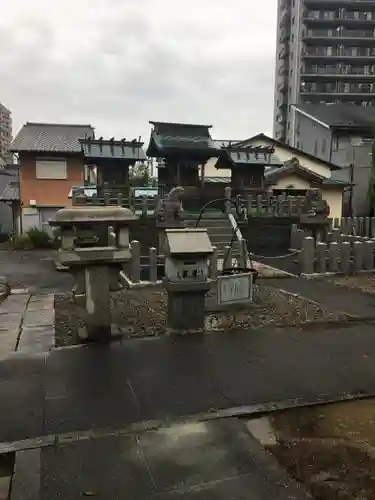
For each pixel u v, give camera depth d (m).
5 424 3.52
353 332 6.20
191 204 19.23
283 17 50.38
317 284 10.39
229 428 3.47
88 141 18.81
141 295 9.14
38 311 7.73
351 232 18.55
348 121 32.59
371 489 2.69
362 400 4.02
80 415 3.67
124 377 4.50
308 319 6.98
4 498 2.69
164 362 4.94
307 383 4.38
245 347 5.50
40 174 23.33
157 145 18.56
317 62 47.03
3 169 31.02
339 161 30.34
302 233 16.12
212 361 4.99
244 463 2.98
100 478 2.81
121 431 3.40
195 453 3.10
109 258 5.57
